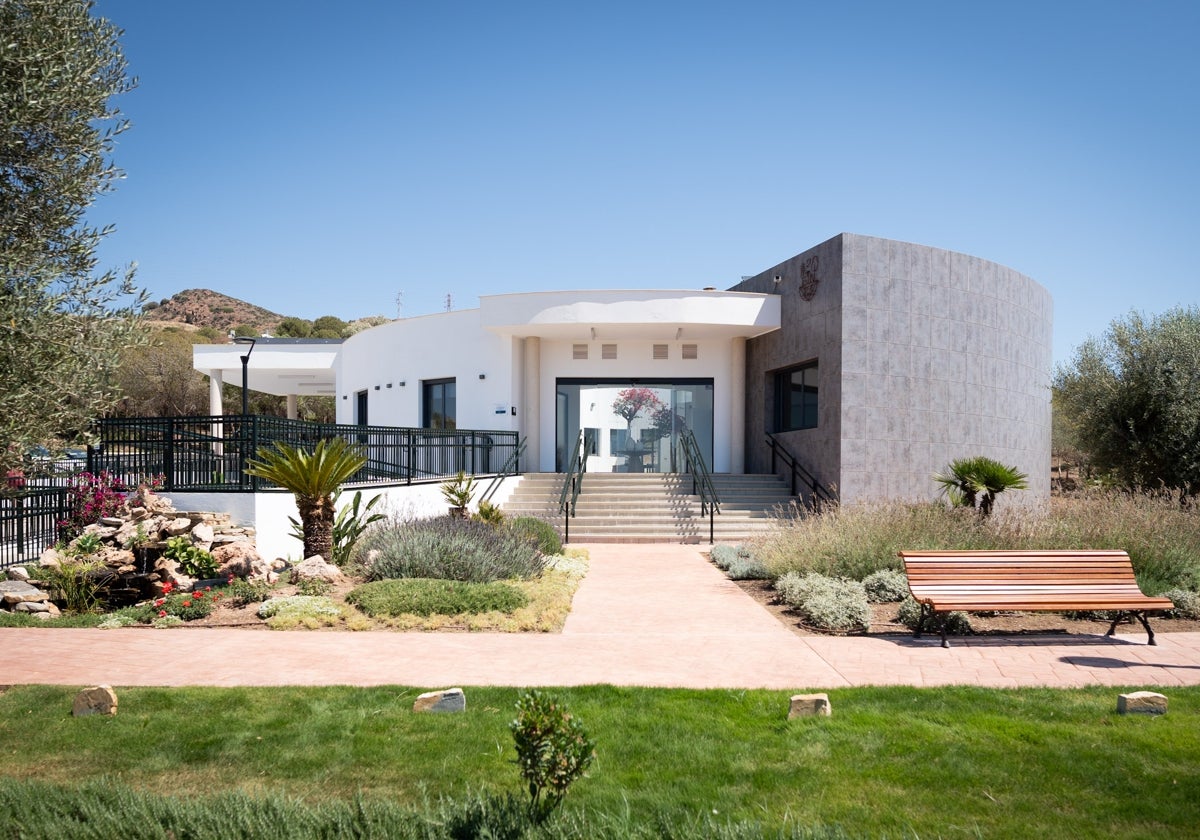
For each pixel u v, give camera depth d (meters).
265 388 33.59
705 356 21.98
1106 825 3.90
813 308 18.47
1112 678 6.40
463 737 5.03
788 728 5.17
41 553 10.63
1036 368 22.36
